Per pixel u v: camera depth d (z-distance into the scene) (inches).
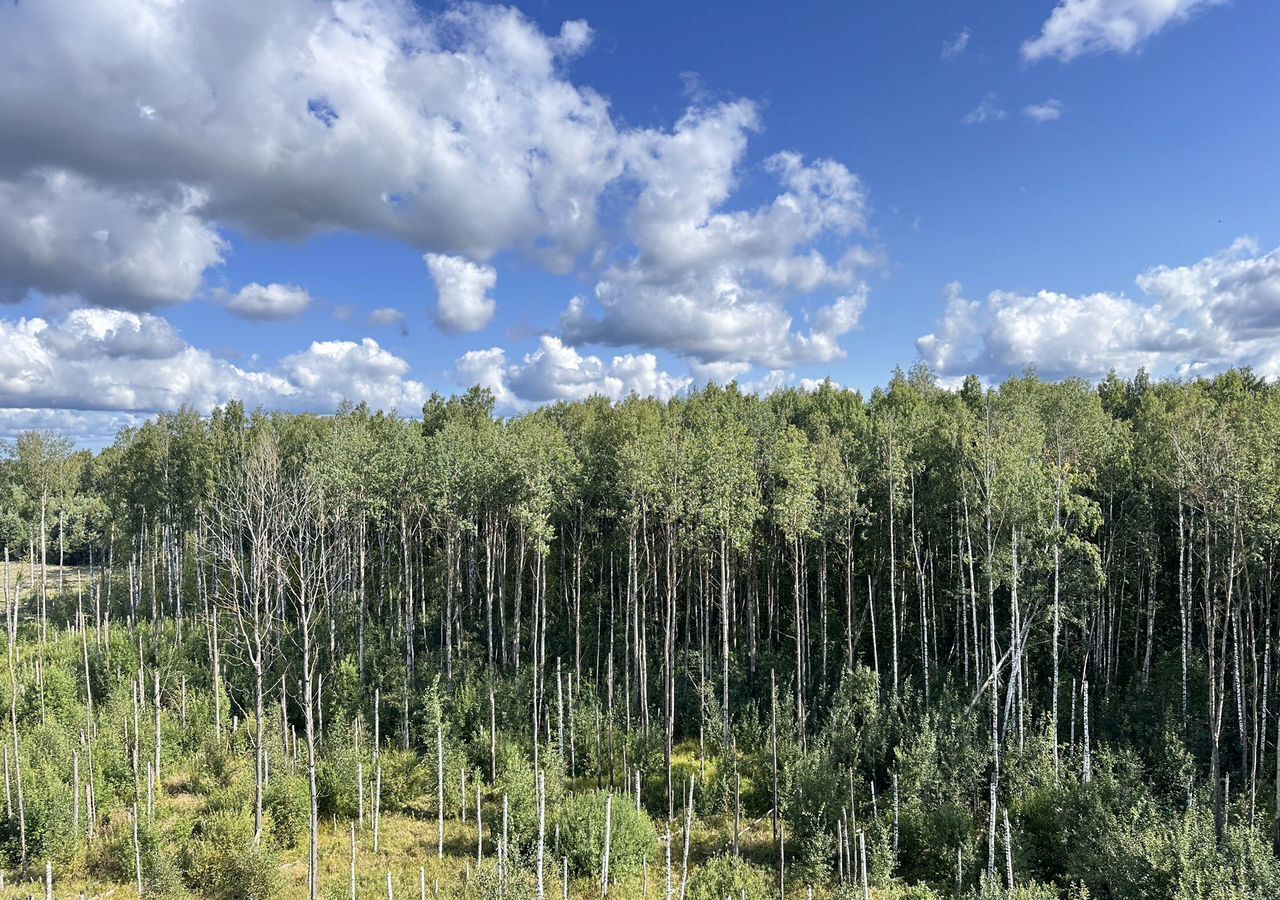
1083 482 1258.6
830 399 2246.6
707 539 1488.7
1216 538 1005.2
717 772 1269.7
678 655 1720.0
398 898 883.4
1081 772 1101.1
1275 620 1198.9
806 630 1640.0
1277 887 665.6
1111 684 1435.8
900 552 1718.8
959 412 1625.2
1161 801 984.3
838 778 1067.3
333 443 1755.7
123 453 2578.7
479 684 1518.2
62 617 2373.3
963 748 1106.1
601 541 2078.0
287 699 1561.3
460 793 1214.9
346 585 1971.0
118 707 1405.0
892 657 1592.0
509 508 1683.1
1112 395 2122.3
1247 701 1166.3
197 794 1227.2
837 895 867.4
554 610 2053.4
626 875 950.4
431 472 1697.8
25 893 897.5
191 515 2375.7
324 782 1181.1
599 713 1387.8
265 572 1066.1
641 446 1504.7
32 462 2237.9
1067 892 874.1
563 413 2839.6
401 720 1487.5
